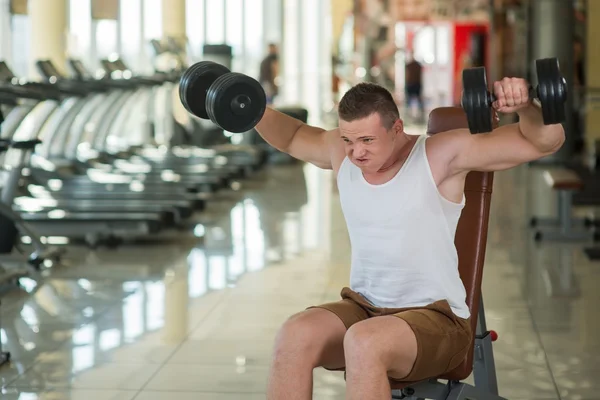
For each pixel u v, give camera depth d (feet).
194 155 40.91
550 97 7.41
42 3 35.37
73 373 13.61
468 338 8.76
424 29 100.58
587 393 12.73
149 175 34.50
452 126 9.46
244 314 17.01
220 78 8.57
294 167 44.01
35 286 19.39
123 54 48.93
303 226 26.94
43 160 32.60
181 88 9.08
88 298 18.31
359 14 89.20
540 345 14.99
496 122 9.18
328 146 9.30
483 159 8.36
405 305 8.71
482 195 9.27
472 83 7.49
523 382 13.21
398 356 7.92
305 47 70.59
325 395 12.69
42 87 22.90
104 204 26.58
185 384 13.10
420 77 77.36
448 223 8.63
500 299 18.07
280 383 8.15
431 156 8.48
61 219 23.68
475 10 99.50
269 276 20.26
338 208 30.58
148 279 20.03
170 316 16.89
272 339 15.39
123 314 17.04
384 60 90.33
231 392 12.76
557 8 40.91
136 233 23.65
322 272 20.66
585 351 14.65
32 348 14.90
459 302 8.75
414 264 8.54
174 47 40.81
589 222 25.84
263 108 8.66
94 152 36.58
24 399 12.52
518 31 62.75
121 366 13.94
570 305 17.56
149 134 44.39
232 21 64.03
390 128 8.30
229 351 14.69
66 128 33.30
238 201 32.35
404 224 8.46
